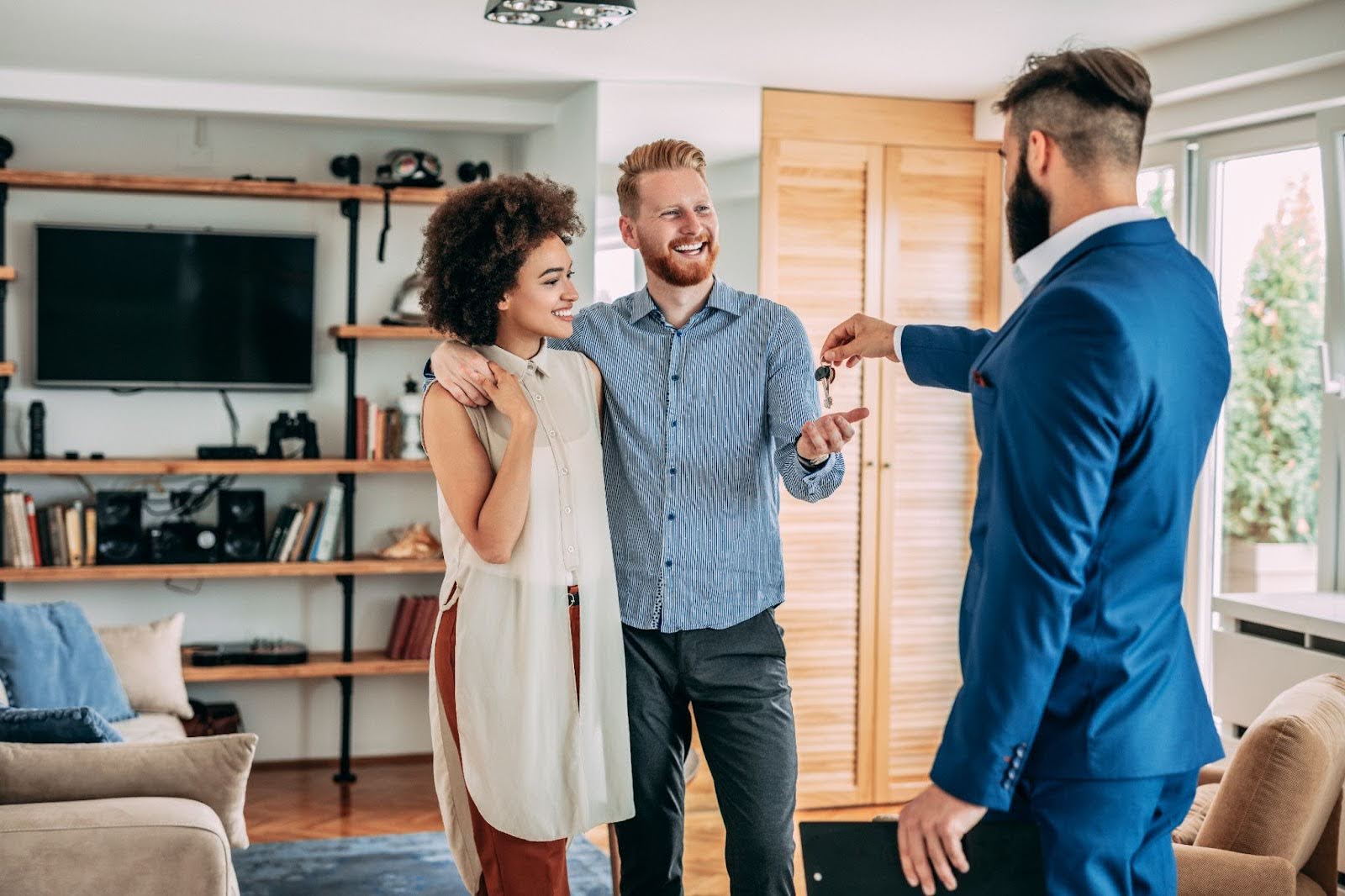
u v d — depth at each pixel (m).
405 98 5.21
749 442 2.42
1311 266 4.20
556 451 2.17
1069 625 1.62
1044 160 1.70
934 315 5.19
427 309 2.22
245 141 5.57
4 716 2.98
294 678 5.71
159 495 5.49
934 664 5.28
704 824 4.84
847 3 3.75
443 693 2.17
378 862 4.47
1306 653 3.82
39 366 5.29
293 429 5.50
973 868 1.63
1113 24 3.95
